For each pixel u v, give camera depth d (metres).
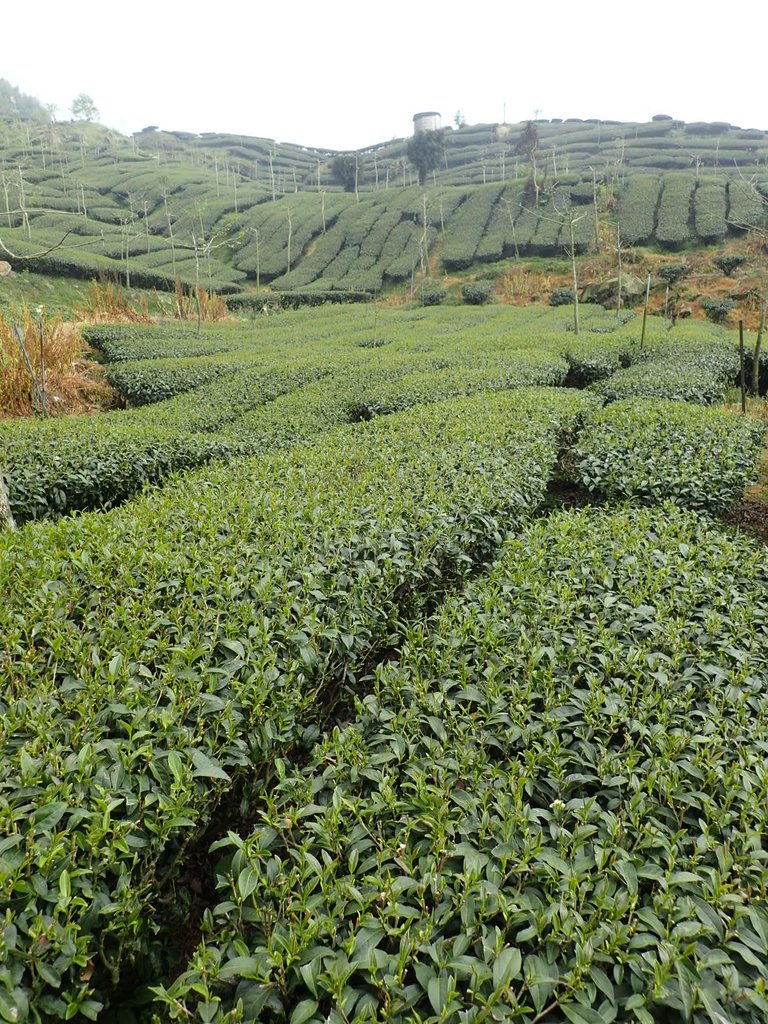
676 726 3.17
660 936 2.06
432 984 1.89
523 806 2.59
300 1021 1.81
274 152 98.81
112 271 33.22
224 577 4.21
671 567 4.79
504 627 3.87
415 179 78.06
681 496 7.04
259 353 20.52
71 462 7.84
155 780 2.62
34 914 1.99
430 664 3.54
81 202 54.94
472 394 12.26
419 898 2.15
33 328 15.27
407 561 4.61
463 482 6.16
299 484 6.23
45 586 3.80
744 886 2.32
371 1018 1.82
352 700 3.97
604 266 37.50
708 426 8.57
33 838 2.23
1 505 5.18
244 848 2.35
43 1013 1.91
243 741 2.92
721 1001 1.94
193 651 3.24
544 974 1.94
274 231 55.38
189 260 50.38
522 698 3.21
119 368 16.69
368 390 12.99
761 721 3.21
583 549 5.11
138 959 2.36
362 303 41.22
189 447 8.97
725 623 4.11
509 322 28.11
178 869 2.70
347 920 2.14
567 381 17.44
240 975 1.95
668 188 45.88
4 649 3.31
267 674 3.19
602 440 8.37
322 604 3.94
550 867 2.27
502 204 51.94
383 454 7.23
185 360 17.69
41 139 73.19
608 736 3.02
